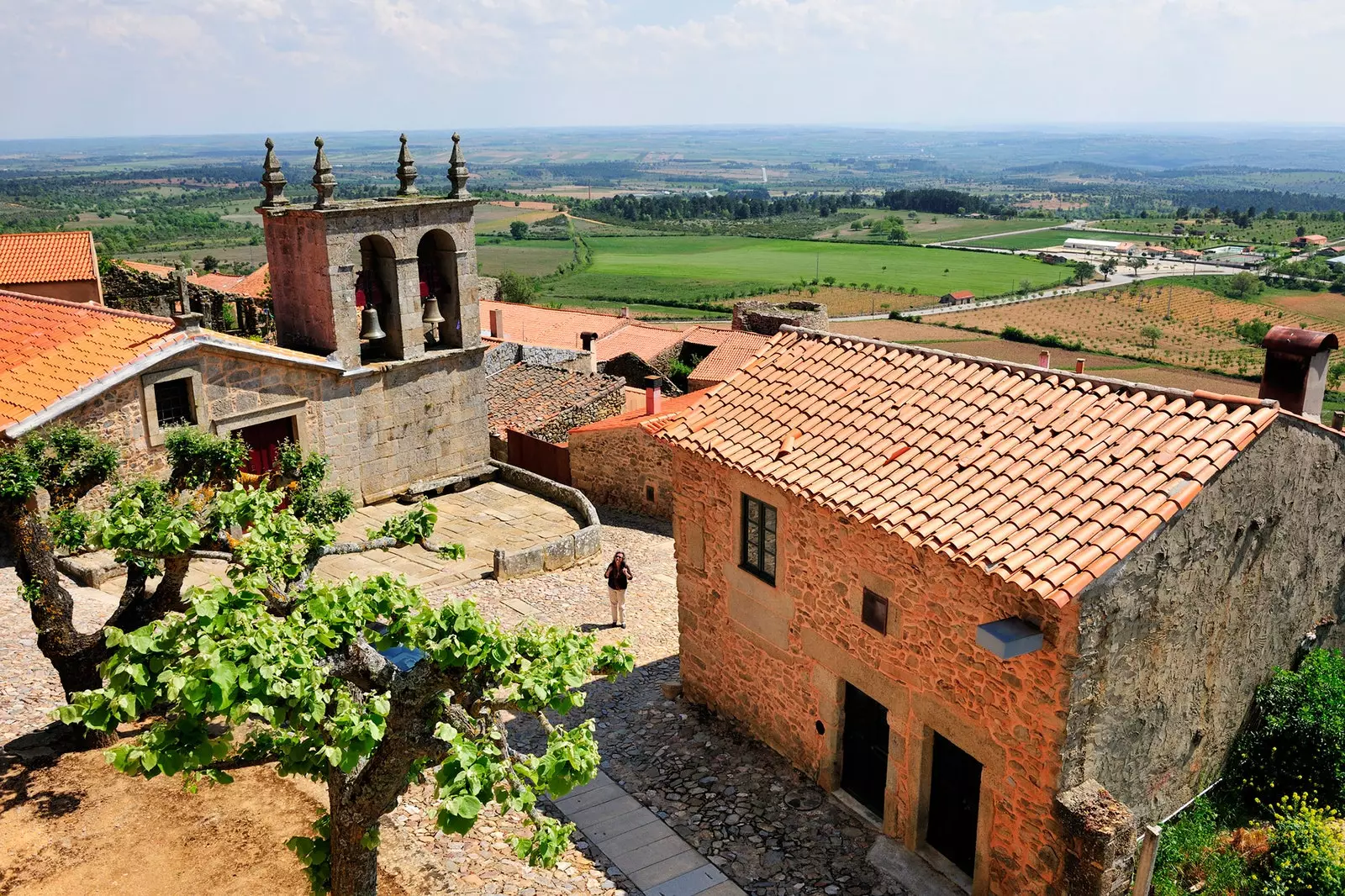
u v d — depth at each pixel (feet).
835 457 42.39
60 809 37.27
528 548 74.13
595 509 90.99
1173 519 33.04
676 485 50.80
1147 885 33.65
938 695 37.55
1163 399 37.60
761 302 185.78
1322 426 38.63
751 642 48.08
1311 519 39.99
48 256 126.52
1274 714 40.70
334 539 36.14
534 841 26.37
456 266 82.38
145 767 23.18
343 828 27.81
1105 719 33.73
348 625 28.71
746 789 44.91
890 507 37.86
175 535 34.24
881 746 42.11
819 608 43.11
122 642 24.76
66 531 40.34
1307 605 41.91
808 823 42.37
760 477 43.14
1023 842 34.76
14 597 57.16
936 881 38.42
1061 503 34.60
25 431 58.59
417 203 77.25
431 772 42.91
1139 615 33.45
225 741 24.39
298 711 25.55
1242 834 38.70
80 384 61.93
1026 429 39.22
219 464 51.16
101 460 45.16
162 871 34.19
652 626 64.90
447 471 86.94
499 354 128.16
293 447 55.21
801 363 50.67
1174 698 36.68
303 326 77.05
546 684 27.61
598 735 50.52
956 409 42.22
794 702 45.78
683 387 161.38
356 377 77.00
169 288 134.51
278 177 75.77
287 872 34.30
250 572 32.96
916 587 37.68
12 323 73.61
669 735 49.96
